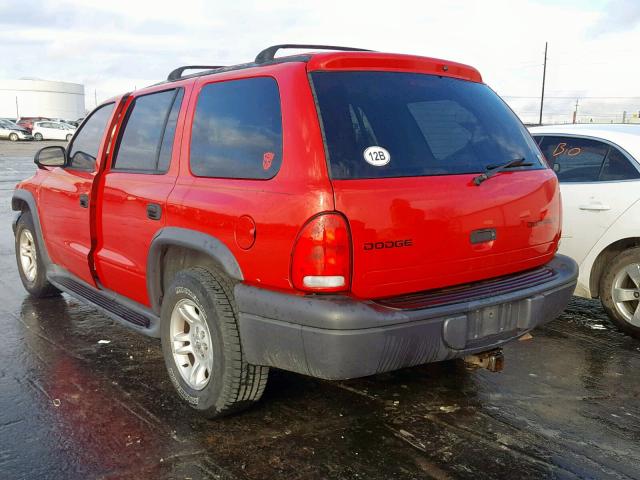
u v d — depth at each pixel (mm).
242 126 3330
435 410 3701
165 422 3541
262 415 3625
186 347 3695
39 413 3646
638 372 4309
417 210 2992
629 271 4910
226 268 3191
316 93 3020
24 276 6195
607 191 5094
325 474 3012
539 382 4125
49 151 5102
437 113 3381
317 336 2809
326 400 3830
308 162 2895
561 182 5426
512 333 3367
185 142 3734
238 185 3219
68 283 5332
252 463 3111
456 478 2980
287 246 2875
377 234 2877
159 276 3920
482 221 3262
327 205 2785
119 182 4262
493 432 3430
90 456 3170
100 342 4891
